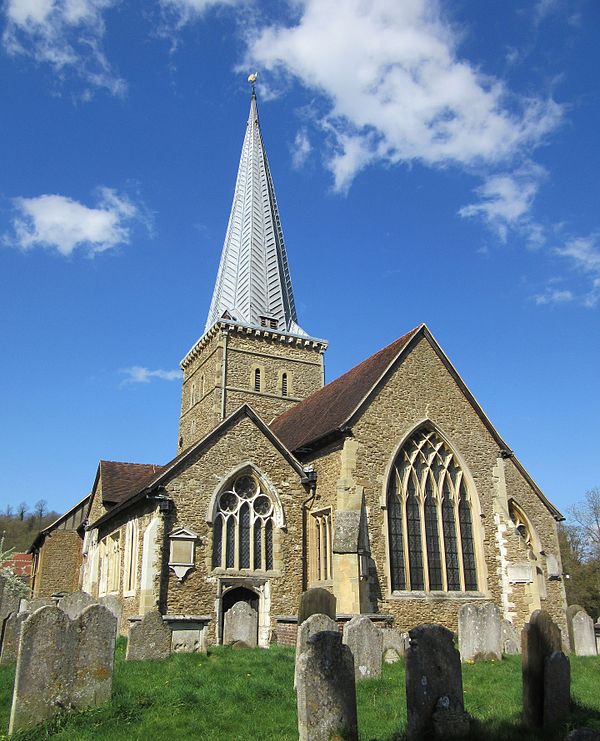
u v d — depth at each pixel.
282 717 11.55
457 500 27.53
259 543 25.25
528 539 31.58
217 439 25.41
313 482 26.83
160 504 23.56
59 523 44.12
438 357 29.08
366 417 26.39
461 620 18.45
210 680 14.11
